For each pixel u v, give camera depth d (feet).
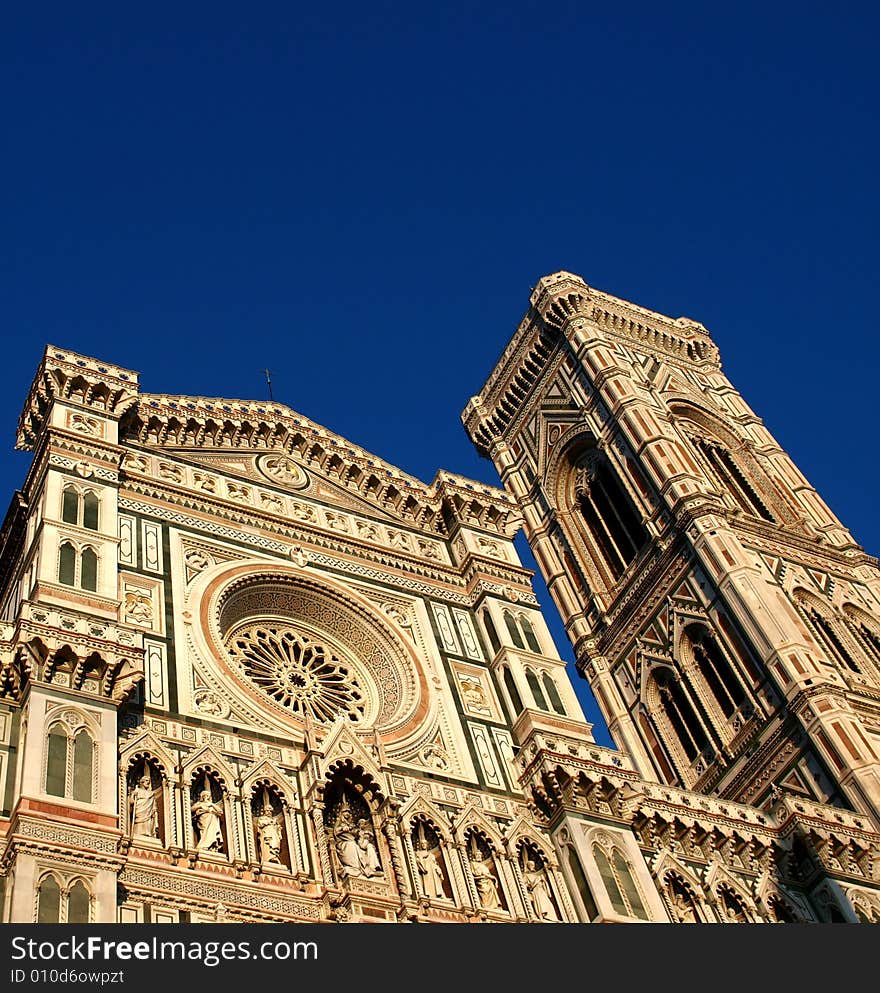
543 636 154.92
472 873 118.01
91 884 91.04
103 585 121.39
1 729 102.58
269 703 124.47
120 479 142.92
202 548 141.79
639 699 236.43
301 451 172.04
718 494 247.09
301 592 145.38
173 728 114.42
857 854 147.64
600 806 128.88
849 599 237.45
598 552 267.39
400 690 139.64
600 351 286.66
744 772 204.23
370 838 115.03
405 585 156.87
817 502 267.39
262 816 111.34
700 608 228.22
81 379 147.02
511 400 312.50
